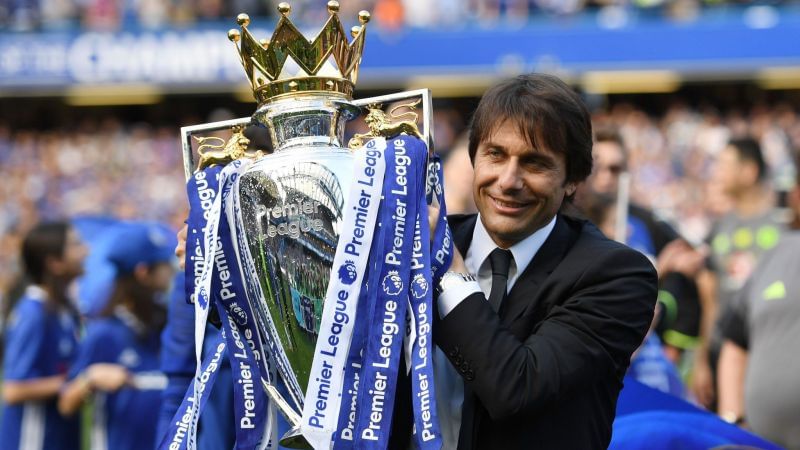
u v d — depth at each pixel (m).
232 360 6.34
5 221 49.44
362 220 6.14
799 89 59.16
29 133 57.81
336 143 6.48
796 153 14.17
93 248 16.52
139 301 14.21
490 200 6.36
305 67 6.35
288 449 6.98
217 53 54.16
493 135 6.27
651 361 11.32
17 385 14.32
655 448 8.28
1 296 33.47
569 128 6.23
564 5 53.72
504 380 5.96
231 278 6.43
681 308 13.40
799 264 10.68
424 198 6.25
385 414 5.93
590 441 6.34
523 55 53.12
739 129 51.78
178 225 22.06
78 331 15.09
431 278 6.09
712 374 12.52
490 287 6.59
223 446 9.23
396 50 53.59
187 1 54.66
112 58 54.47
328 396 6.04
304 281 6.23
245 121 6.58
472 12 54.12
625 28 52.97
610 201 12.44
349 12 53.72
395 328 6.04
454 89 56.03
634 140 50.62
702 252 14.08
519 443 6.21
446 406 6.52
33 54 54.44
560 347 6.11
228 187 6.40
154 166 53.72
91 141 55.72
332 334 6.06
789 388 10.29
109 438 13.70
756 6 52.97
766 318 10.66
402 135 6.40
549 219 6.45
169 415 9.82
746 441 8.51
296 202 6.23
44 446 14.34
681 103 60.09
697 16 53.22
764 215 17.09
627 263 6.42
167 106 62.06
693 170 46.66
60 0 54.69
